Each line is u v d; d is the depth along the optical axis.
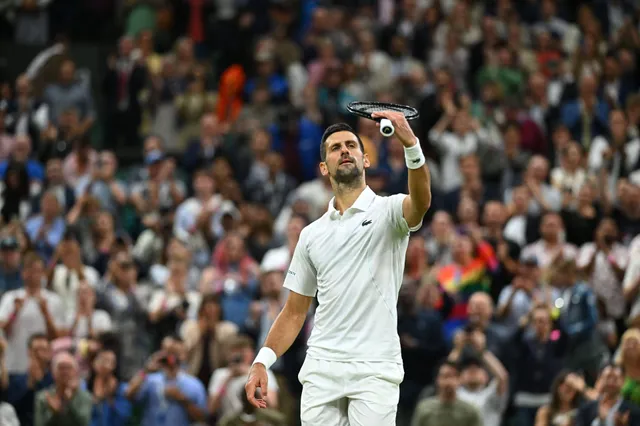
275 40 43.31
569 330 27.44
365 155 15.27
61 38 42.44
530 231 32.94
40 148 37.97
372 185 34.62
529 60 43.47
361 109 15.15
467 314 29.39
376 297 14.73
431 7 44.34
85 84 41.38
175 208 35.16
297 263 15.37
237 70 41.38
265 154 37.84
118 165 41.62
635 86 41.75
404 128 14.39
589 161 37.16
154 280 30.50
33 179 35.78
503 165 37.00
